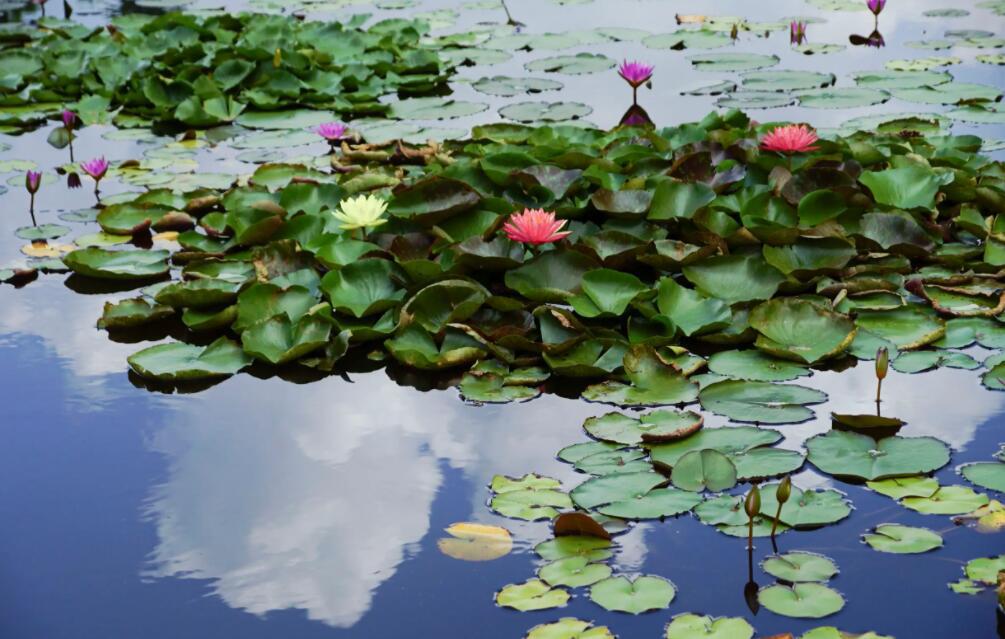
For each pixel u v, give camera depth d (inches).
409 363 123.3
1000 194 148.3
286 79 236.8
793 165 162.1
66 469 105.5
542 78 244.2
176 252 157.2
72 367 127.0
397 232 147.7
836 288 132.6
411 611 83.1
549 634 78.8
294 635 81.0
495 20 304.5
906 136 184.2
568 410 113.2
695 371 119.3
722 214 145.7
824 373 118.3
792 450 102.4
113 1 346.0
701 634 77.7
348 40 266.1
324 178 179.6
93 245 162.9
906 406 111.1
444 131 209.3
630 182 154.6
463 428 110.5
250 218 157.1
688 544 89.5
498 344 124.6
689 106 217.9
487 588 85.4
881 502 94.3
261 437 110.4
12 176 193.9
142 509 98.3
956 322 128.1
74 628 82.7
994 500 94.1
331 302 131.7
